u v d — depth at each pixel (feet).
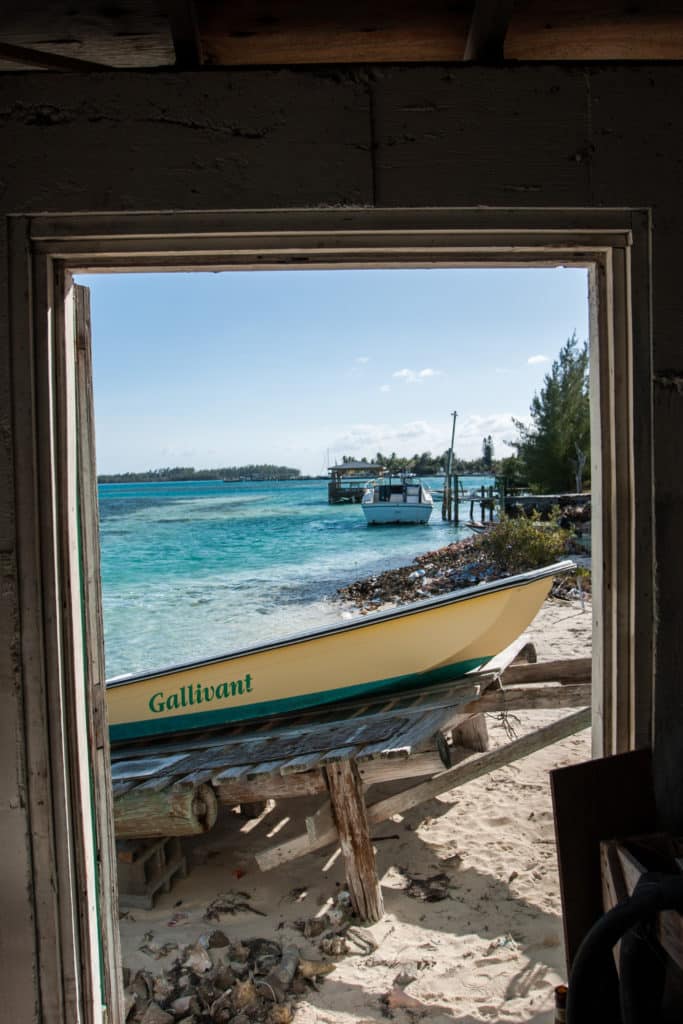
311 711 14.89
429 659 14.75
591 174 6.58
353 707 14.76
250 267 6.97
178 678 14.80
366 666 14.73
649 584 6.88
